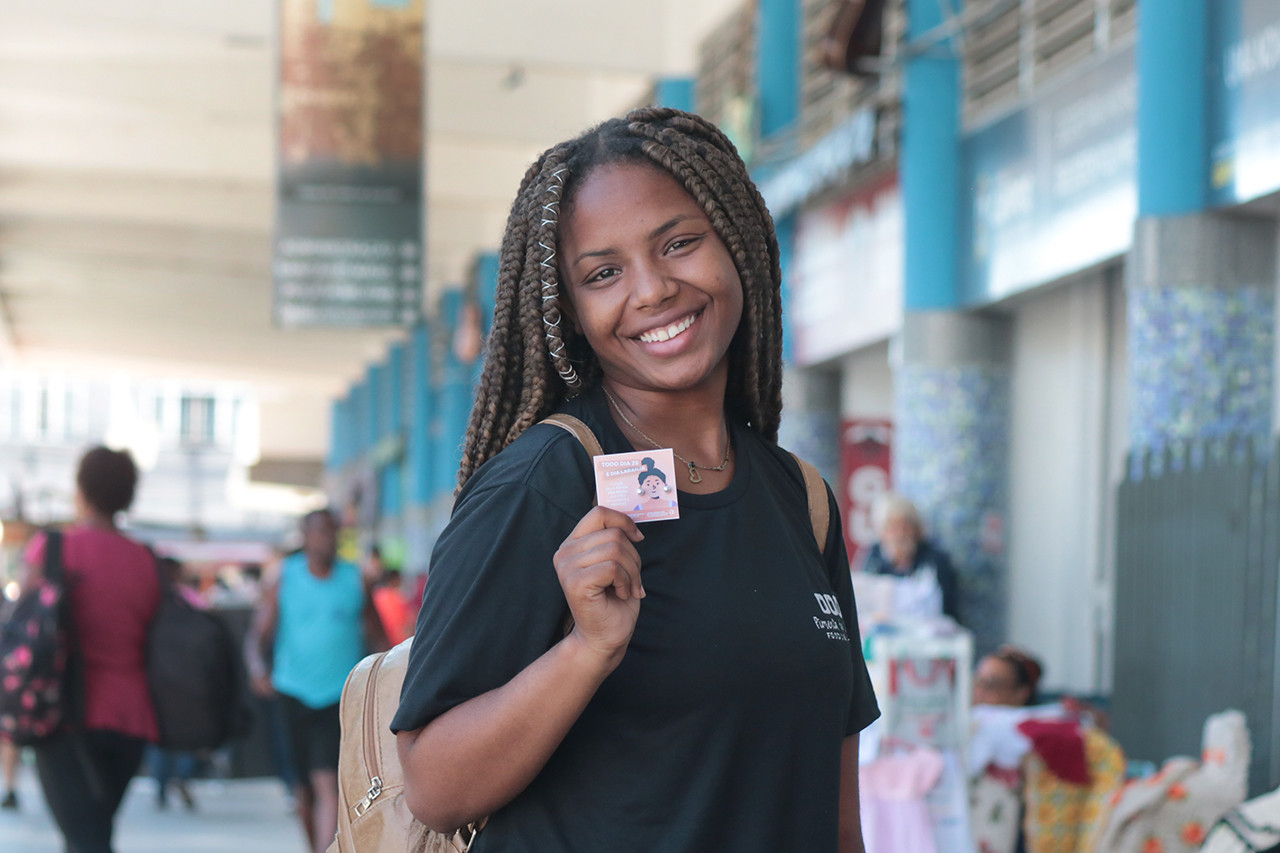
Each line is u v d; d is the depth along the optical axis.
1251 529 5.57
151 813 9.98
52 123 21.42
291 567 6.88
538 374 1.69
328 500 53.94
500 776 1.42
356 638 6.84
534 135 18.39
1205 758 4.90
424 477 32.19
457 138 18.53
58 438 77.50
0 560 20.33
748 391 1.79
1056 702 8.77
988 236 9.20
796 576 1.60
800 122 12.07
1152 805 4.75
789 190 11.41
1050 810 5.41
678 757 1.49
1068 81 8.18
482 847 1.54
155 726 4.67
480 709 1.43
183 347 42.12
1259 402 6.61
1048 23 8.60
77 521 4.77
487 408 1.75
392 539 36.72
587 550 1.40
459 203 23.86
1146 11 6.72
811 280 12.21
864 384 12.44
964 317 9.62
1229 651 5.66
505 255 1.71
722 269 1.64
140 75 18.53
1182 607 6.00
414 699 1.46
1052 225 8.36
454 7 14.33
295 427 59.03
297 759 6.81
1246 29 6.27
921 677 4.95
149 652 4.66
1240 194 6.33
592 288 1.64
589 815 1.48
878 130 9.86
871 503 10.52
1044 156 8.47
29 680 4.36
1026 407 9.82
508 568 1.48
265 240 29.84
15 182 25.06
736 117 12.66
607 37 14.73
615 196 1.62
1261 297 6.62
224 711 4.78
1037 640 9.78
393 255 12.76
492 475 1.55
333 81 12.70
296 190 12.72
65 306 36.88
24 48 17.47
